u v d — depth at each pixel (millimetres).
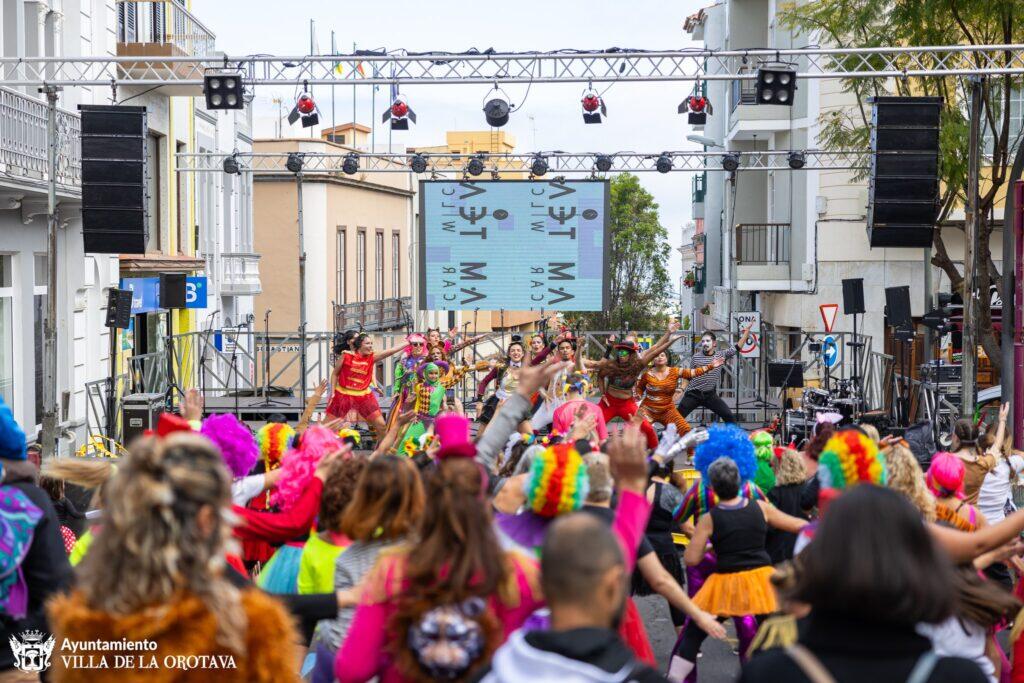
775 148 30469
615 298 48906
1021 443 12828
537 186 21609
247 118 32250
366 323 39719
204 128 27359
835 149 22688
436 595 3465
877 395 20672
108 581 2928
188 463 2945
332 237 37156
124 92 20891
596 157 22203
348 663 3590
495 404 15328
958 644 4438
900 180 14484
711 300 40875
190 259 24109
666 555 7699
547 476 4711
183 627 2947
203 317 27656
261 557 6734
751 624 6551
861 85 20234
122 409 16031
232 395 21422
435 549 3518
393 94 17078
